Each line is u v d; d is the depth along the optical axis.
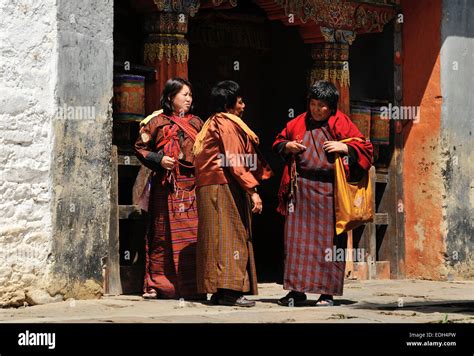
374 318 8.39
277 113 15.02
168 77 11.25
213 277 9.21
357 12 13.43
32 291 9.30
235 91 9.42
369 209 9.50
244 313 8.58
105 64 10.04
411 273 13.90
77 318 7.94
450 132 13.71
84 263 9.77
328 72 13.22
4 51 9.20
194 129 10.22
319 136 9.47
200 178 9.36
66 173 9.62
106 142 10.03
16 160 9.25
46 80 9.52
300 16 12.80
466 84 13.98
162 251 10.15
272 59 15.12
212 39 14.73
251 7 15.02
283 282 9.57
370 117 13.59
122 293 10.80
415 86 13.91
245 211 9.38
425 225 13.78
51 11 9.55
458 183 13.83
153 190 10.24
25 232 9.27
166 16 11.24
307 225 9.46
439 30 13.65
